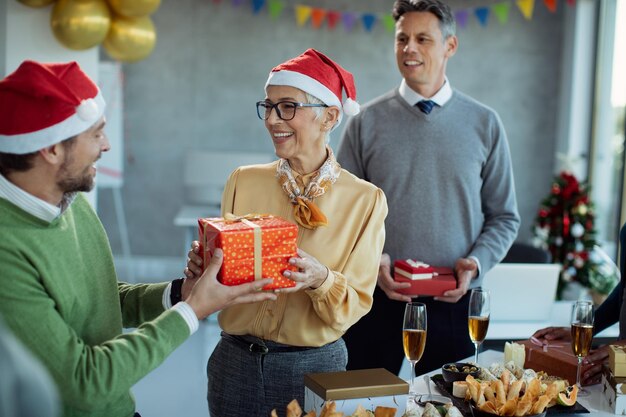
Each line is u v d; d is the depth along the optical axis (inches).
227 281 65.4
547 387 71.6
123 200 294.0
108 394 58.2
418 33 109.5
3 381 30.4
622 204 228.5
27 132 56.8
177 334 61.7
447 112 112.3
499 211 115.5
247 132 290.7
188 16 285.9
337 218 79.0
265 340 78.3
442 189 111.7
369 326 112.0
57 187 59.6
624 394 75.8
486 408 68.8
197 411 153.3
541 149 290.2
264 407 78.4
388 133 113.3
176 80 288.5
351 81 81.1
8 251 57.0
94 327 64.8
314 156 79.0
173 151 291.7
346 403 63.6
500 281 120.3
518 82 287.6
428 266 107.7
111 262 67.5
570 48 274.4
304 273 69.2
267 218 71.2
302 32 285.6
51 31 173.5
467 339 111.5
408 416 62.6
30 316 56.8
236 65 287.7
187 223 238.7
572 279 207.8
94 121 59.1
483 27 286.0
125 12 170.9
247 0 284.8
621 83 234.8
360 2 282.8
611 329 140.3
